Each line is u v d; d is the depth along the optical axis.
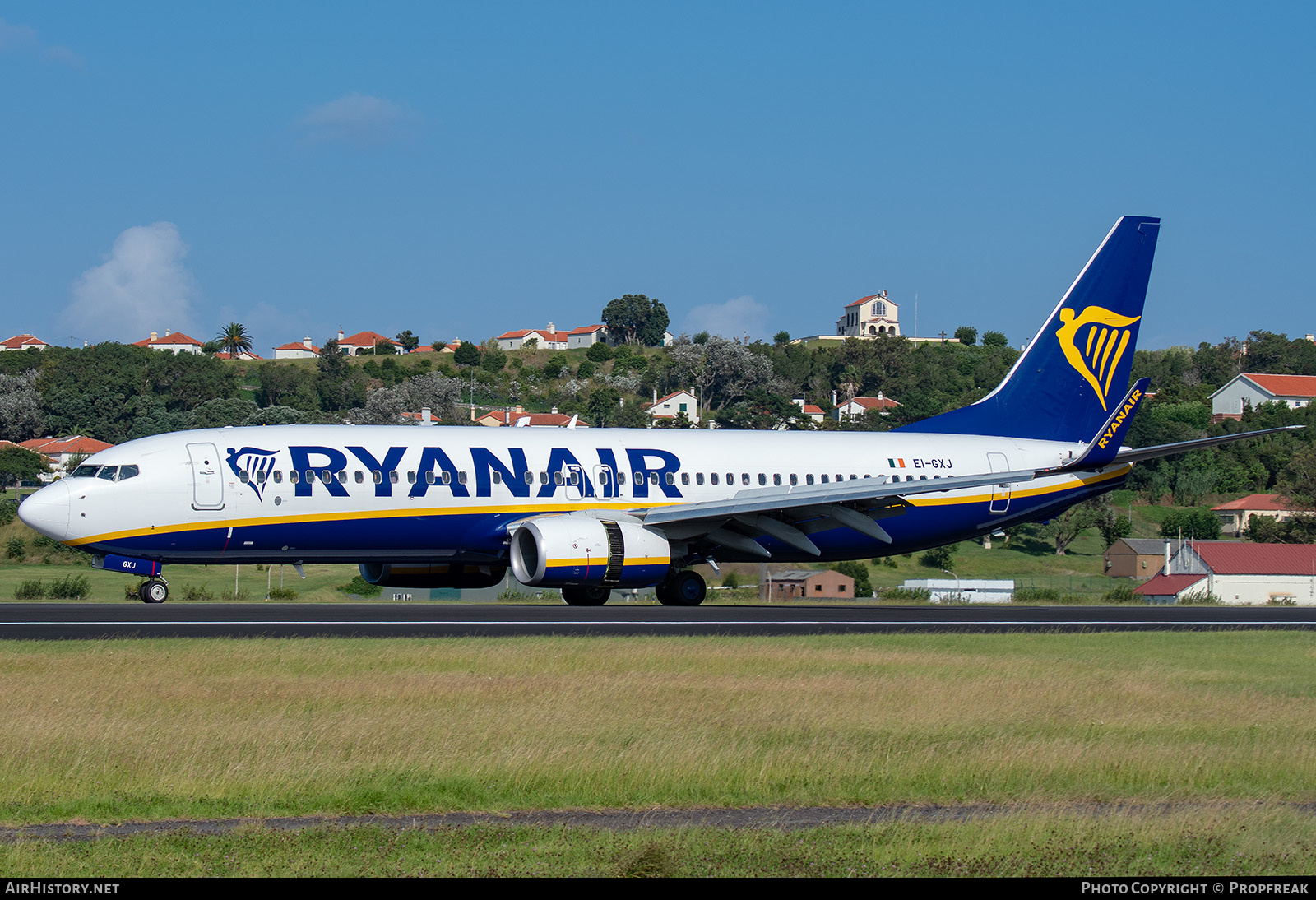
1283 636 116.19
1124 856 43.69
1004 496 164.38
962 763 57.81
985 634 111.88
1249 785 56.69
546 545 131.88
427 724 63.19
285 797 50.44
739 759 57.09
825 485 149.00
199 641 93.06
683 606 144.50
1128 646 105.19
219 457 133.38
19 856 41.66
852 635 107.69
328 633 102.31
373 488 137.00
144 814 48.09
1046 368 170.88
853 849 43.75
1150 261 172.62
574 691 73.31
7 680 73.94
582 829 46.12
